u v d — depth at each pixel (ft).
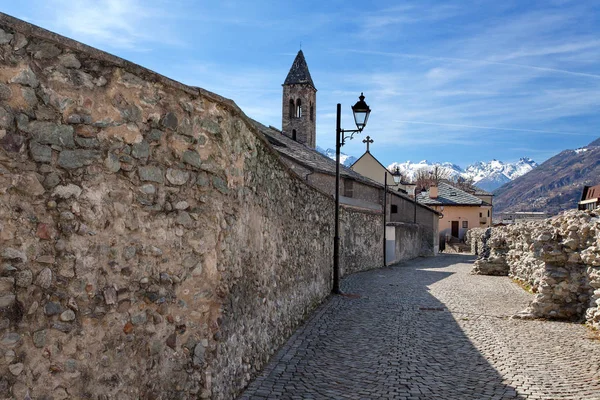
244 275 19.77
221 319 17.25
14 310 9.75
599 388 19.75
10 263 9.70
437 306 39.73
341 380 20.66
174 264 14.55
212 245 16.56
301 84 144.77
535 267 49.57
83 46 11.38
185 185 15.07
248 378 19.95
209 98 16.20
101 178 11.92
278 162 25.36
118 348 12.32
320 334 28.89
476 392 19.35
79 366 11.20
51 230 10.62
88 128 11.58
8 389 9.57
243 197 19.49
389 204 118.11
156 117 13.80
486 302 42.29
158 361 13.80
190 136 15.26
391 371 22.03
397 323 32.60
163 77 13.89
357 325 31.68
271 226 24.36
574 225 33.60
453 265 93.81
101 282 11.87
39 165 10.40
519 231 58.95
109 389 12.00
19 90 10.00
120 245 12.48
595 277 30.48
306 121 145.48
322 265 41.06
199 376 15.67
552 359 24.04
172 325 14.44
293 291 29.86
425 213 143.02
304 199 33.14
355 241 69.82
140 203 13.16
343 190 88.99
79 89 11.37
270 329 23.94
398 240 99.66
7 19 9.72
